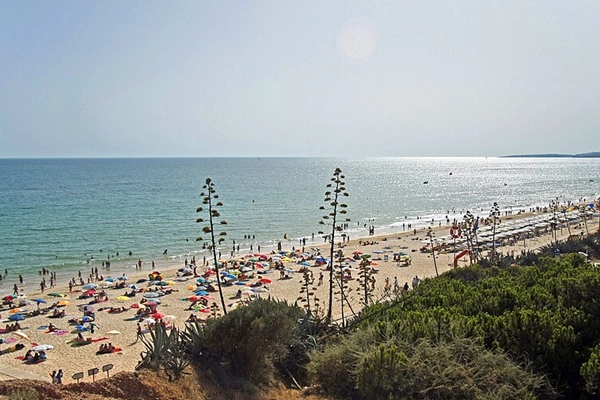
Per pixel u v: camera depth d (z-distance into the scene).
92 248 60.56
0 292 41.56
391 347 9.89
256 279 45.62
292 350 12.13
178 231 73.12
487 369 9.43
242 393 9.64
